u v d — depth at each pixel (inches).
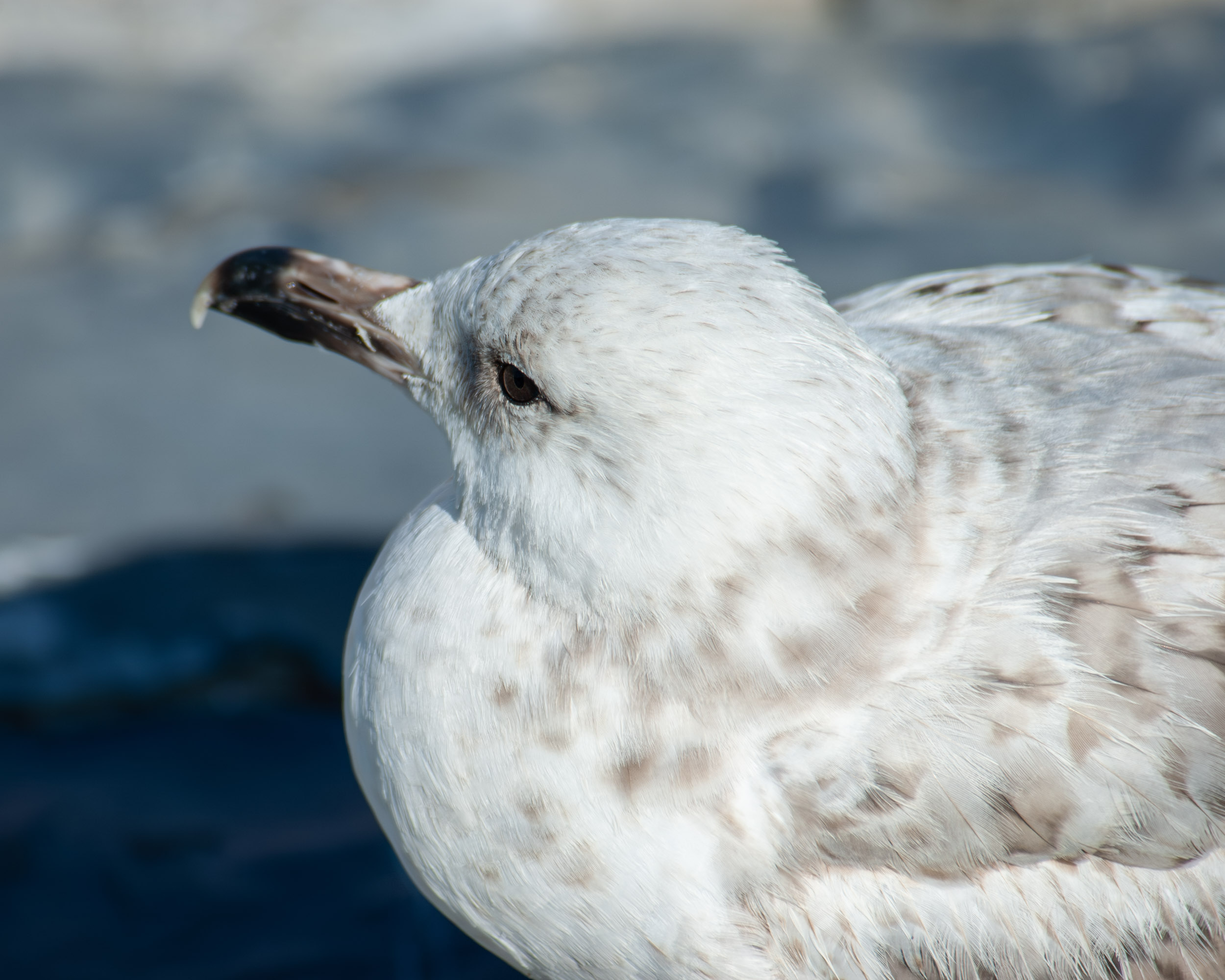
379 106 761.0
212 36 818.2
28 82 763.4
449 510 225.5
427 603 212.8
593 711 199.8
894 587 196.2
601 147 711.7
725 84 772.6
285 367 553.9
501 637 205.6
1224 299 239.8
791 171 692.7
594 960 212.7
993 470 206.4
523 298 196.2
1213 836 197.9
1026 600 196.7
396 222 631.8
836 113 743.7
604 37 836.6
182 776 355.9
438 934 312.5
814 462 189.2
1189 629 193.5
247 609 407.5
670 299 190.5
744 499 189.2
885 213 653.3
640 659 198.1
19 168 680.4
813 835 197.5
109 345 562.6
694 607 193.8
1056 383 218.2
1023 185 683.4
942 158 709.3
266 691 390.6
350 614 408.8
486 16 839.1
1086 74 763.4
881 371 197.5
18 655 389.7
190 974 298.8
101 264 621.0
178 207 660.7
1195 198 659.4
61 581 422.3
